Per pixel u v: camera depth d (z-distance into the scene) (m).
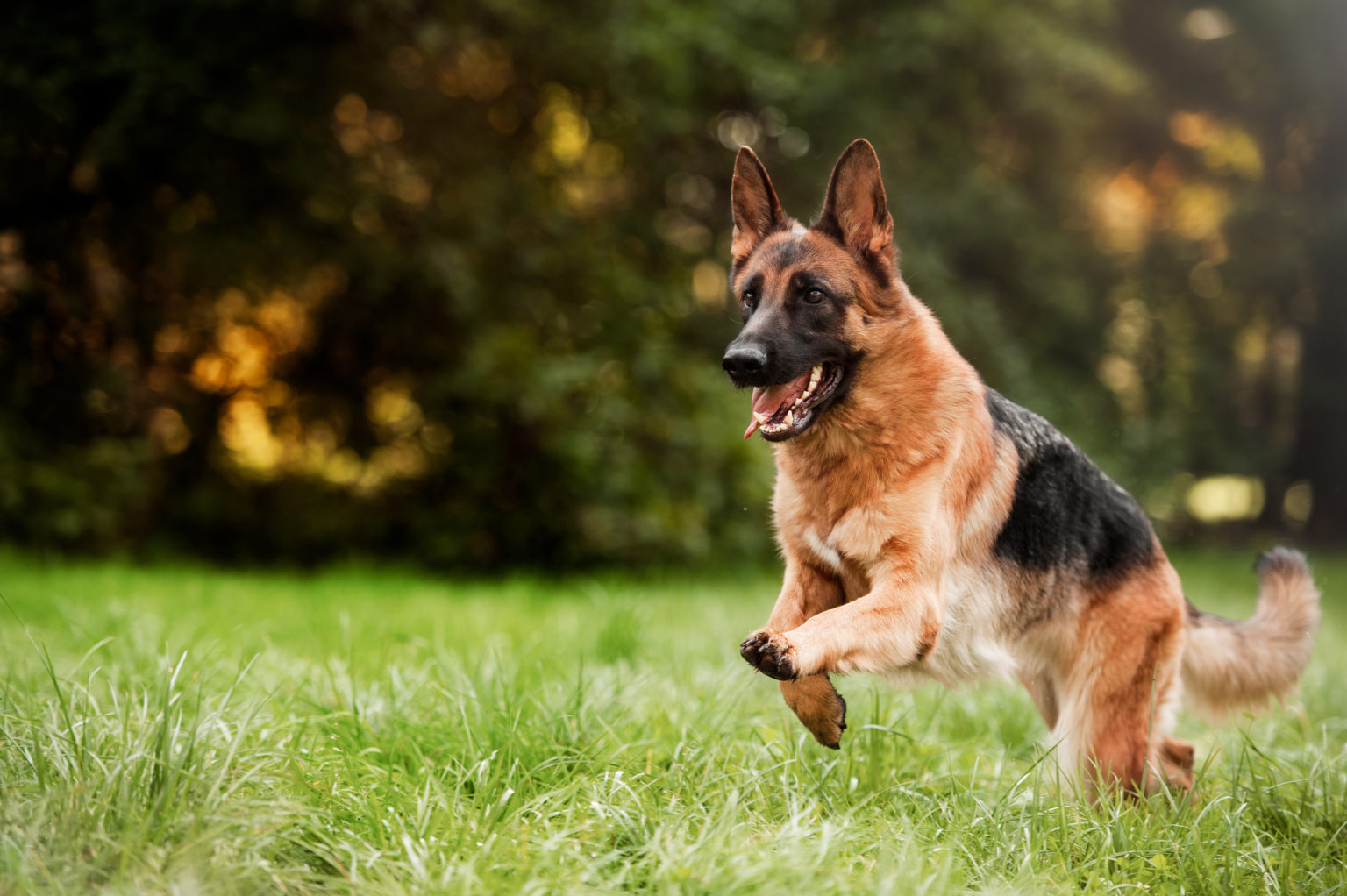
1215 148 18.50
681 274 12.16
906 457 3.46
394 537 11.28
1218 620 4.29
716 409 10.88
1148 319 17.06
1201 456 17.06
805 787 3.25
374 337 11.23
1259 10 16.62
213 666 4.25
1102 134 16.77
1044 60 13.27
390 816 2.80
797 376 3.46
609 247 11.73
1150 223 18.20
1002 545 3.72
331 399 11.62
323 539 10.99
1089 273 16.19
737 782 3.20
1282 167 18.34
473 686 3.90
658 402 10.73
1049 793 3.46
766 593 9.28
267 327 11.30
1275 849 3.12
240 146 9.69
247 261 9.73
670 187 12.85
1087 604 3.89
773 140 12.95
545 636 5.77
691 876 2.48
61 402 10.02
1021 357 13.73
